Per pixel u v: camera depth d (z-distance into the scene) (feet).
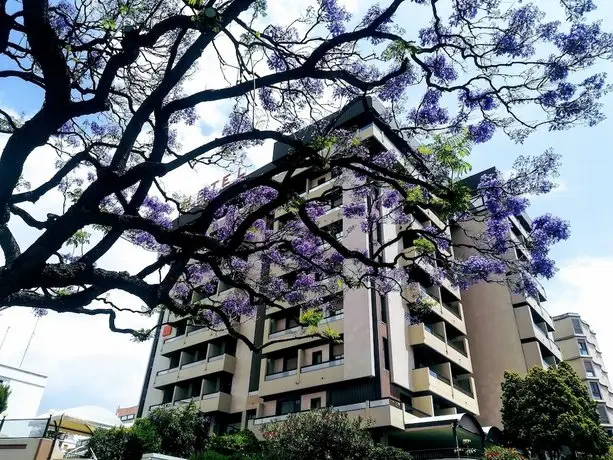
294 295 40.11
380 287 37.70
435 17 23.77
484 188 26.16
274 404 82.94
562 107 24.48
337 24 25.91
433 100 27.94
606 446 75.61
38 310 31.50
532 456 78.38
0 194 16.15
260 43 23.15
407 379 74.79
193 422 77.82
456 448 62.08
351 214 38.99
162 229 19.22
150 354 120.16
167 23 18.56
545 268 27.35
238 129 29.86
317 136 22.65
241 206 34.81
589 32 23.30
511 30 24.17
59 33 25.79
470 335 102.89
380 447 55.93
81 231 28.60
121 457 66.44
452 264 30.58
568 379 82.99
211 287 38.63
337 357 76.64
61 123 16.99
